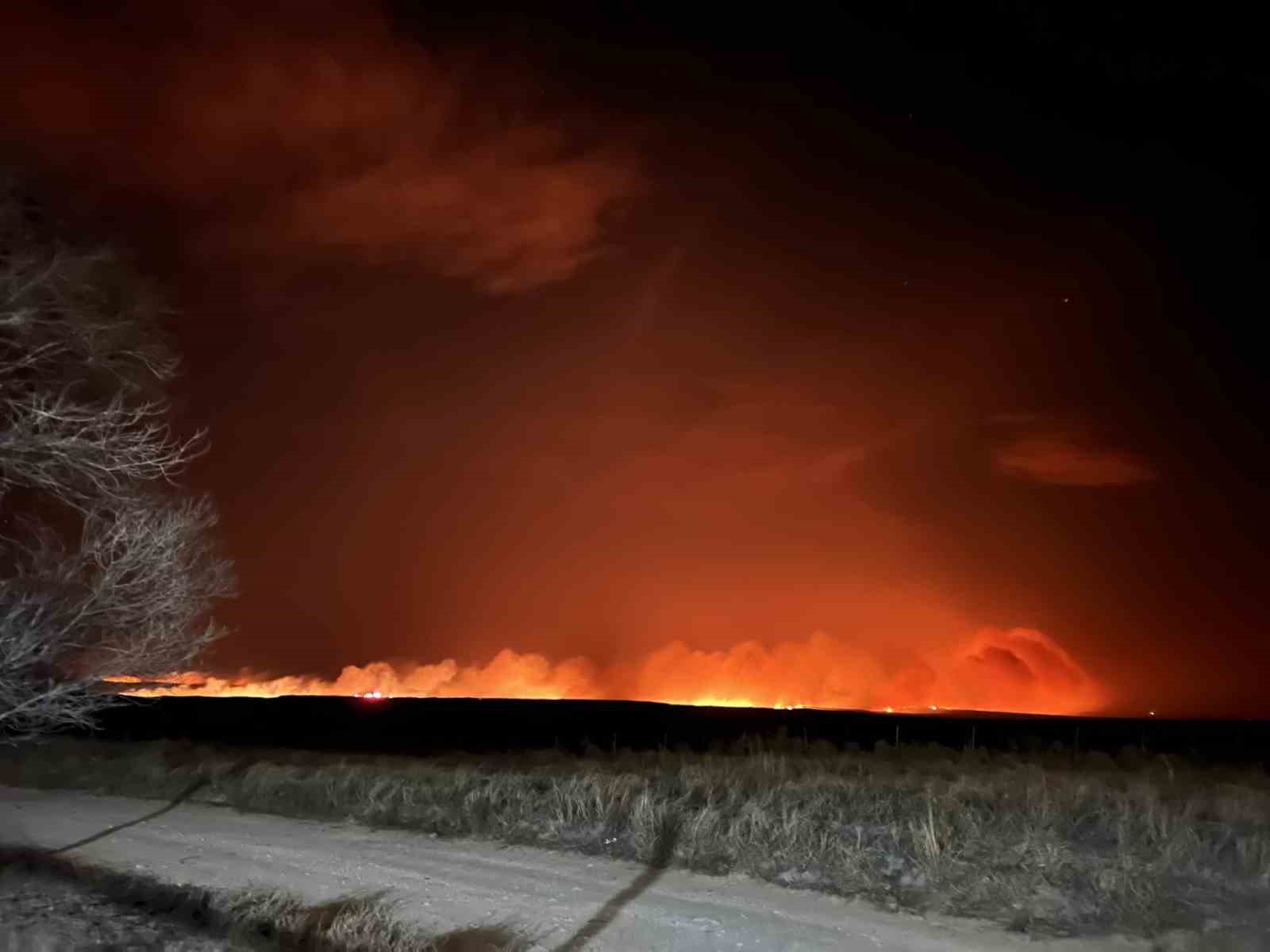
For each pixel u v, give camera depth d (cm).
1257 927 962
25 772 2595
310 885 1288
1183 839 1200
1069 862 1173
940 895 1107
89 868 1398
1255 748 3106
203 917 1136
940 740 3428
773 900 1141
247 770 2423
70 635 1090
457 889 1240
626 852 1405
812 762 2122
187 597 1138
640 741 3512
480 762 2548
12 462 1065
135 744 3275
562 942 1023
